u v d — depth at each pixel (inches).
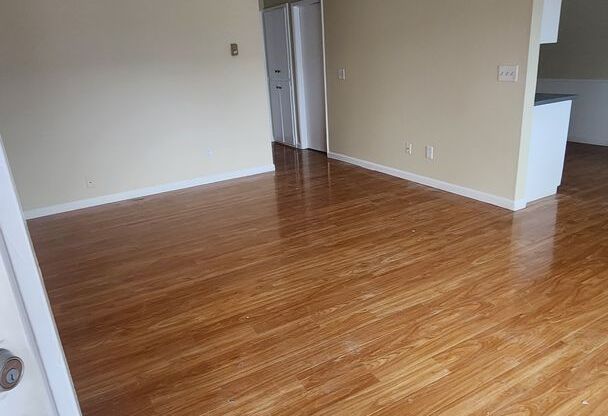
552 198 158.9
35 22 157.1
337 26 210.1
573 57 240.4
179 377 79.0
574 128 248.7
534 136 146.9
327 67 225.6
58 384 22.9
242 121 208.4
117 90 177.0
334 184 192.4
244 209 166.6
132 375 80.1
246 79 204.4
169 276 116.9
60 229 156.1
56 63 163.8
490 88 146.1
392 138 194.9
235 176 212.7
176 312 99.7
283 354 83.4
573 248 118.6
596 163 202.2
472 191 161.9
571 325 86.7
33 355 21.1
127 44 174.9
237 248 131.8
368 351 82.7
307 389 74.2
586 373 74.0
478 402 69.3
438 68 163.6
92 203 181.8
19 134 162.9
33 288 21.0
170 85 187.5
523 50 132.9
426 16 163.0
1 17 151.8
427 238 130.5
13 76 157.8
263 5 270.2
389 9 178.2
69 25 162.9
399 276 109.4
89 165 178.1
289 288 107.0
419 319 91.5
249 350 85.1
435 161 175.2
